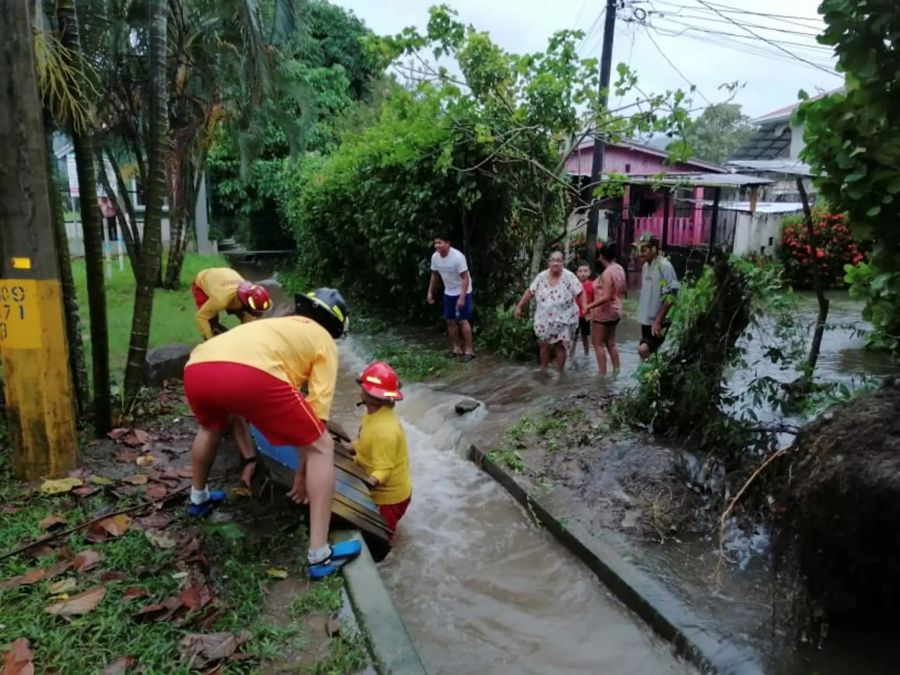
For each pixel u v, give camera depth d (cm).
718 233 2056
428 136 1000
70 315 584
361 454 479
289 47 1850
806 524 338
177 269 1542
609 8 1170
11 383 455
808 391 529
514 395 780
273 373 346
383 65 973
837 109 340
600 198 1079
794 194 2108
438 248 972
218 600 333
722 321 546
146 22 1215
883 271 380
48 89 491
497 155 984
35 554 369
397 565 464
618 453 562
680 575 415
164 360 748
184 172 1512
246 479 459
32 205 441
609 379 809
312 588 349
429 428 743
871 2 294
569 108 944
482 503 557
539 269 1021
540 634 389
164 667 282
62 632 300
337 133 2539
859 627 353
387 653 297
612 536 461
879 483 303
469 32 957
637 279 1923
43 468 468
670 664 357
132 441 552
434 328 1230
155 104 558
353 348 1139
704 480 512
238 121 1661
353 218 1423
